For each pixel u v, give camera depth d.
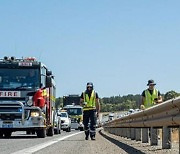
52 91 26.89
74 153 13.06
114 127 31.88
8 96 23.00
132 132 22.25
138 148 15.31
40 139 22.56
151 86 18.83
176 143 18.27
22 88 23.08
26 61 23.33
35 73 23.23
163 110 11.13
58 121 32.50
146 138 18.44
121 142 19.81
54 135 30.12
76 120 58.19
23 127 22.92
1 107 22.97
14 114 22.97
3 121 22.86
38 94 23.11
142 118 15.20
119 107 124.25
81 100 21.80
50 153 13.02
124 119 21.23
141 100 19.05
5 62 23.28
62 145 17.14
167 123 10.78
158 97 18.89
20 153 12.99
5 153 12.97
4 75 23.23
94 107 21.70
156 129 16.34
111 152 13.62
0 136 26.08
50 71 24.19
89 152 13.52
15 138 23.73
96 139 23.23
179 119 9.39
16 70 23.27
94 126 21.81
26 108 23.02
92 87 21.70
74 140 21.70
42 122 23.19
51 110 26.53
